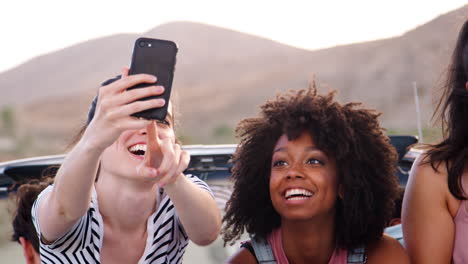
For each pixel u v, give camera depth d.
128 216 2.25
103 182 2.25
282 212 2.21
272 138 2.26
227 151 3.56
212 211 2.25
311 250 2.29
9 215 3.26
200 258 3.30
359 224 2.26
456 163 2.25
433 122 2.54
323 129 2.18
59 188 1.93
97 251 2.26
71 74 76.44
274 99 2.35
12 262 3.18
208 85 63.03
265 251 2.34
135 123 1.72
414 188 2.35
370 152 2.26
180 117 2.74
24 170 3.49
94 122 1.78
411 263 2.35
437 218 2.29
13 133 49.00
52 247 2.16
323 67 60.91
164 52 1.85
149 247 2.33
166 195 2.37
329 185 2.20
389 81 52.09
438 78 2.51
